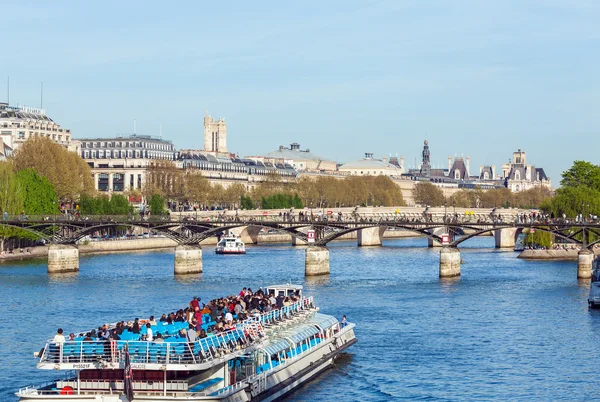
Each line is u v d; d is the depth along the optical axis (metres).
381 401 121.06
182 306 187.50
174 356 99.25
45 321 169.25
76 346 100.00
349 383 128.38
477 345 153.38
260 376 111.25
